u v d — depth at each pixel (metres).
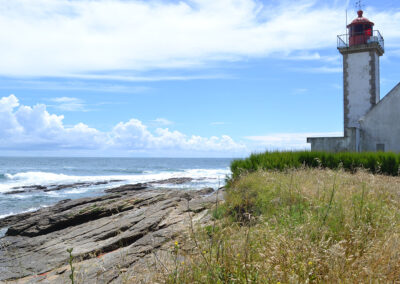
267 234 4.93
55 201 24.20
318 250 4.13
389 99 20.47
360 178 9.86
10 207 21.69
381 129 20.58
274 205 7.66
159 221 10.20
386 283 3.51
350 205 6.37
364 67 23.75
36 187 32.12
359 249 4.38
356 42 23.88
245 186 10.62
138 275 4.90
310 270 3.74
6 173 47.62
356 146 20.20
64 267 7.59
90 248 9.41
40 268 8.58
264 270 3.85
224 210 8.51
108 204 14.98
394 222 5.13
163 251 6.12
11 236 13.05
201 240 5.19
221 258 4.32
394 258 3.89
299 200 7.30
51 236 11.88
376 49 23.80
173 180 36.50
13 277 8.09
